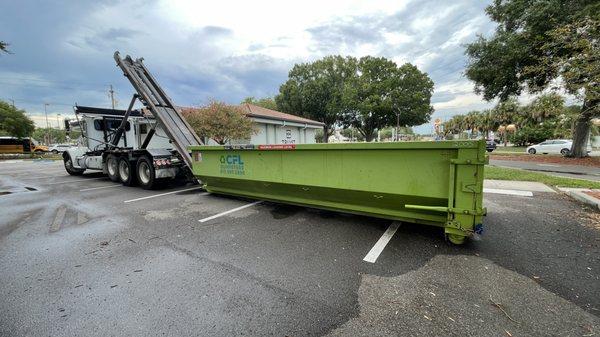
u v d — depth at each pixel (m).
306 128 28.16
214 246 3.87
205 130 14.96
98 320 2.33
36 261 3.46
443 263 3.23
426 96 37.44
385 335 2.10
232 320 2.30
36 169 16.11
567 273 2.95
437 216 3.84
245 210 5.71
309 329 2.18
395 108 36.09
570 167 13.01
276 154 5.20
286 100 40.62
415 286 2.77
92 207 6.18
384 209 4.30
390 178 3.92
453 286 2.75
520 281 2.82
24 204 6.57
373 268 3.15
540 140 36.81
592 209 5.29
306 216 5.22
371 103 35.25
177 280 2.96
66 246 3.94
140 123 10.12
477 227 3.40
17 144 37.56
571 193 6.33
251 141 20.22
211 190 7.02
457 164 3.38
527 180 8.54
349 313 2.37
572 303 2.44
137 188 8.61
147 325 2.26
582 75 6.09
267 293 2.69
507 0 15.30
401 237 4.06
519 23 14.54
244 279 2.96
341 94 37.84
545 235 4.02
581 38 6.14
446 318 2.28
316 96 38.41
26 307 2.53
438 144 3.48
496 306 2.42
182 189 8.30
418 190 3.72
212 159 6.39
